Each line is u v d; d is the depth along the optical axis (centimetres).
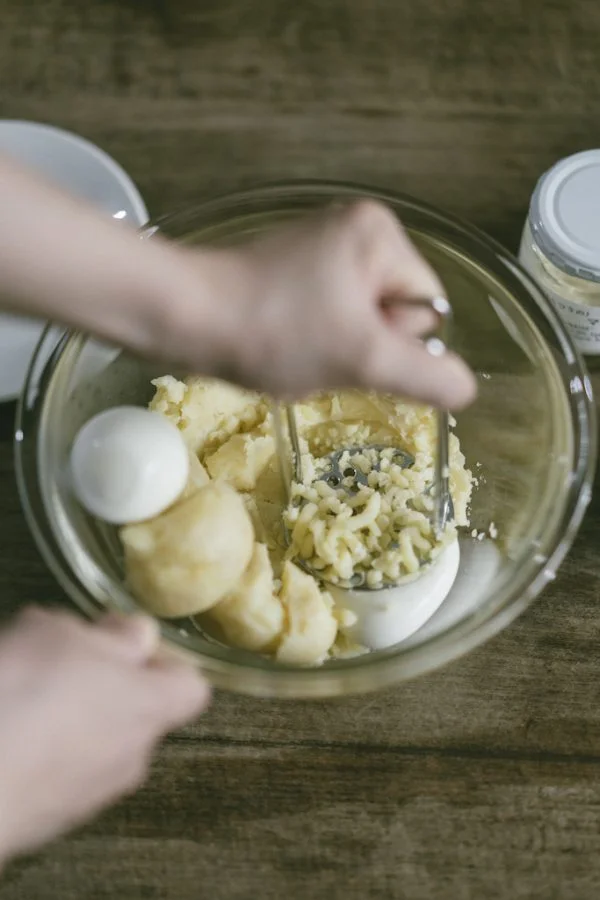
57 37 66
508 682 55
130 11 67
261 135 64
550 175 57
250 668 50
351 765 54
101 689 45
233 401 57
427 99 65
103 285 43
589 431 52
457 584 55
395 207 56
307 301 45
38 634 45
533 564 51
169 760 55
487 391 57
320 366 46
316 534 54
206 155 64
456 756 54
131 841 54
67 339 54
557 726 55
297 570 53
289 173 64
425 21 66
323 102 65
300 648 52
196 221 56
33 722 43
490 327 57
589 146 63
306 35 66
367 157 64
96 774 45
